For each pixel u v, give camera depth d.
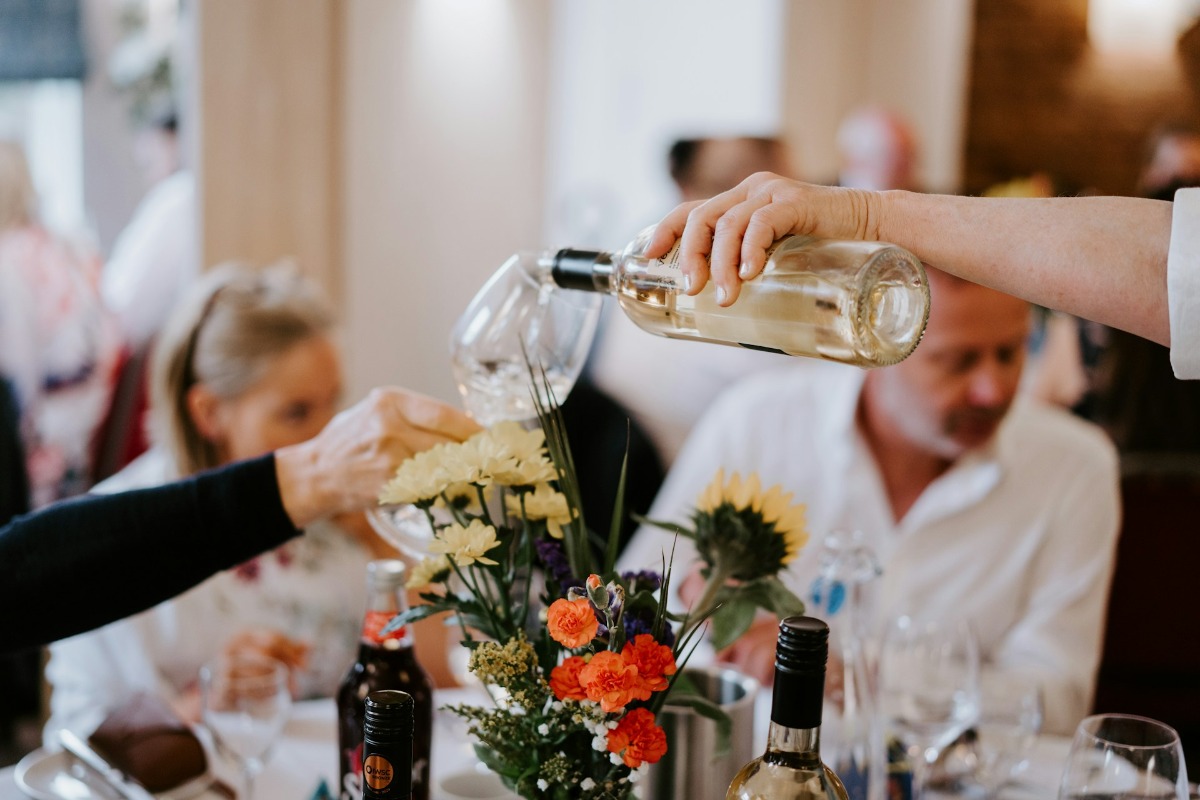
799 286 0.84
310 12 3.95
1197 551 2.47
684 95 5.02
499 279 1.04
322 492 1.09
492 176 4.64
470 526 0.87
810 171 5.25
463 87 4.49
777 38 5.01
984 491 2.15
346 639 2.03
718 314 0.90
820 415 2.32
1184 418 3.77
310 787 1.38
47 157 5.93
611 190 4.94
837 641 1.19
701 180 3.80
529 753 0.87
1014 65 5.05
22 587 1.10
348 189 4.18
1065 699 1.89
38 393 3.89
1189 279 0.86
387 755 0.77
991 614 2.19
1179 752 0.96
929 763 1.35
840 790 0.80
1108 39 5.00
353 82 4.13
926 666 1.36
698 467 2.39
